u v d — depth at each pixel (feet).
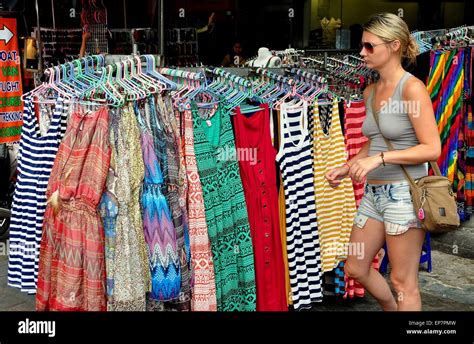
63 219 8.17
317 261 10.33
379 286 9.69
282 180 9.82
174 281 8.68
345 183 10.72
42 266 8.54
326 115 10.59
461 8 20.15
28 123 9.50
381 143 8.89
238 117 9.45
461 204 15.29
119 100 8.25
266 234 9.70
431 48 14.89
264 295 9.80
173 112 8.89
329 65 13.24
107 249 8.29
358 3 20.17
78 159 8.12
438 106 14.71
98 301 8.23
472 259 15.15
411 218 8.60
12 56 14.94
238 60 18.16
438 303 12.29
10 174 15.40
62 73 9.17
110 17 15.78
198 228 9.04
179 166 8.91
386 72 8.62
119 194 8.25
